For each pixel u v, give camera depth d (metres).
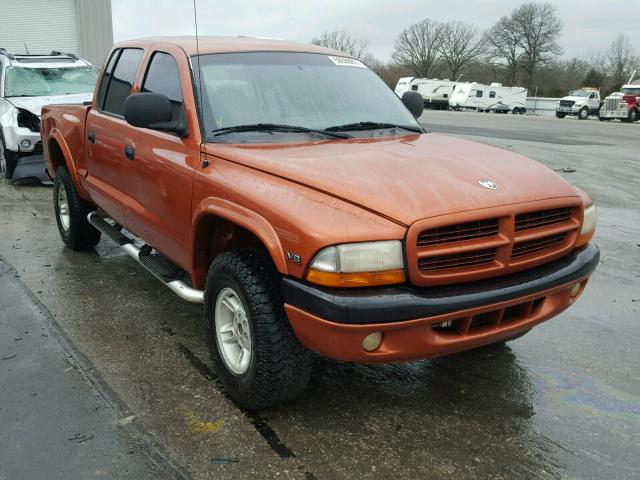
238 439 3.08
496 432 3.21
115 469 2.82
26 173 9.27
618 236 7.38
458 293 2.83
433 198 2.85
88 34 22.33
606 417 3.38
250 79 3.99
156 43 4.48
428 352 2.86
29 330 4.28
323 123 3.91
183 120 3.78
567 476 2.87
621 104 41.88
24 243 6.39
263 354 3.02
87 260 5.85
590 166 13.59
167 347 4.08
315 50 4.55
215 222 3.54
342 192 2.85
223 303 3.37
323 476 2.82
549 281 3.09
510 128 27.53
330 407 3.40
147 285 5.22
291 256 2.81
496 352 4.14
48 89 10.25
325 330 2.74
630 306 5.07
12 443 3.00
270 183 3.08
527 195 3.06
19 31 21.28
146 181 4.15
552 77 93.50
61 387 3.53
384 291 2.73
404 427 3.23
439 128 25.62
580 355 4.13
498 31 91.94
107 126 4.80
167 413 3.29
